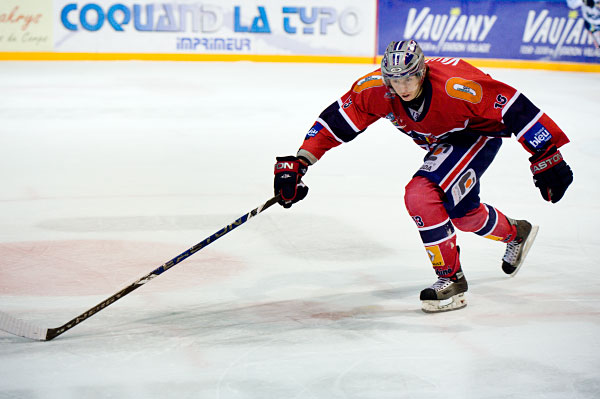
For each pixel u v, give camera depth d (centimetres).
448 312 584
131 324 557
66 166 1127
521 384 462
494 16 2631
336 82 2159
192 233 802
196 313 580
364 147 1328
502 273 684
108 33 2502
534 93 2030
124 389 452
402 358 499
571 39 2650
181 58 2566
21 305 594
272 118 1580
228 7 2553
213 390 452
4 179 1035
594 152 1298
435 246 568
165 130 1440
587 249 761
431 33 2644
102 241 768
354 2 2620
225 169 1127
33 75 2145
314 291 633
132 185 1018
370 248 756
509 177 1107
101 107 1675
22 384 457
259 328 551
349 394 448
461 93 526
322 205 923
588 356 504
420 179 562
